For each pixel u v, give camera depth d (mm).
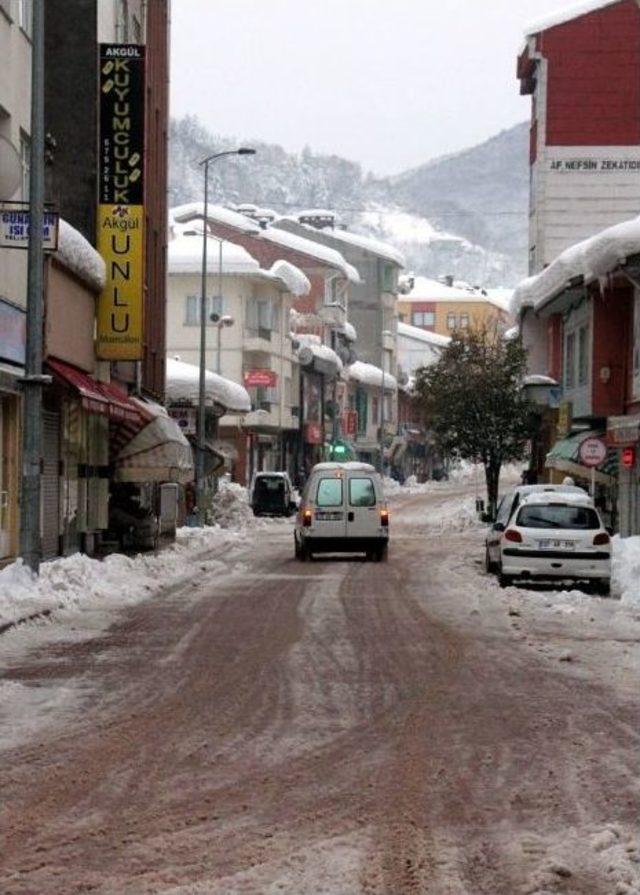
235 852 8625
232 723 13086
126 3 45719
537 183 62062
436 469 155375
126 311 38781
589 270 43156
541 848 8758
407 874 8172
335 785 10516
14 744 11969
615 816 9578
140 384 47719
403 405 150750
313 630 21188
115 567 30797
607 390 46562
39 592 24328
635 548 33844
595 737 12523
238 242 113938
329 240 135250
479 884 8000
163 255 55844
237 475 91688
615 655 18547
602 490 48781
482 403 61719
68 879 8039
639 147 60719
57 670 16531
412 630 21266
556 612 24203
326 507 39156
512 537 29156
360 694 14914
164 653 18266
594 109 60969
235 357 91625
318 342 110750
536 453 66062
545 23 60938
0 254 28047
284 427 99938
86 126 39219
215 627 21531
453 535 57312
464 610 24516
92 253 36188
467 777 10820
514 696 14891
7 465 30172
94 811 9633
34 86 25484
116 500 42062
